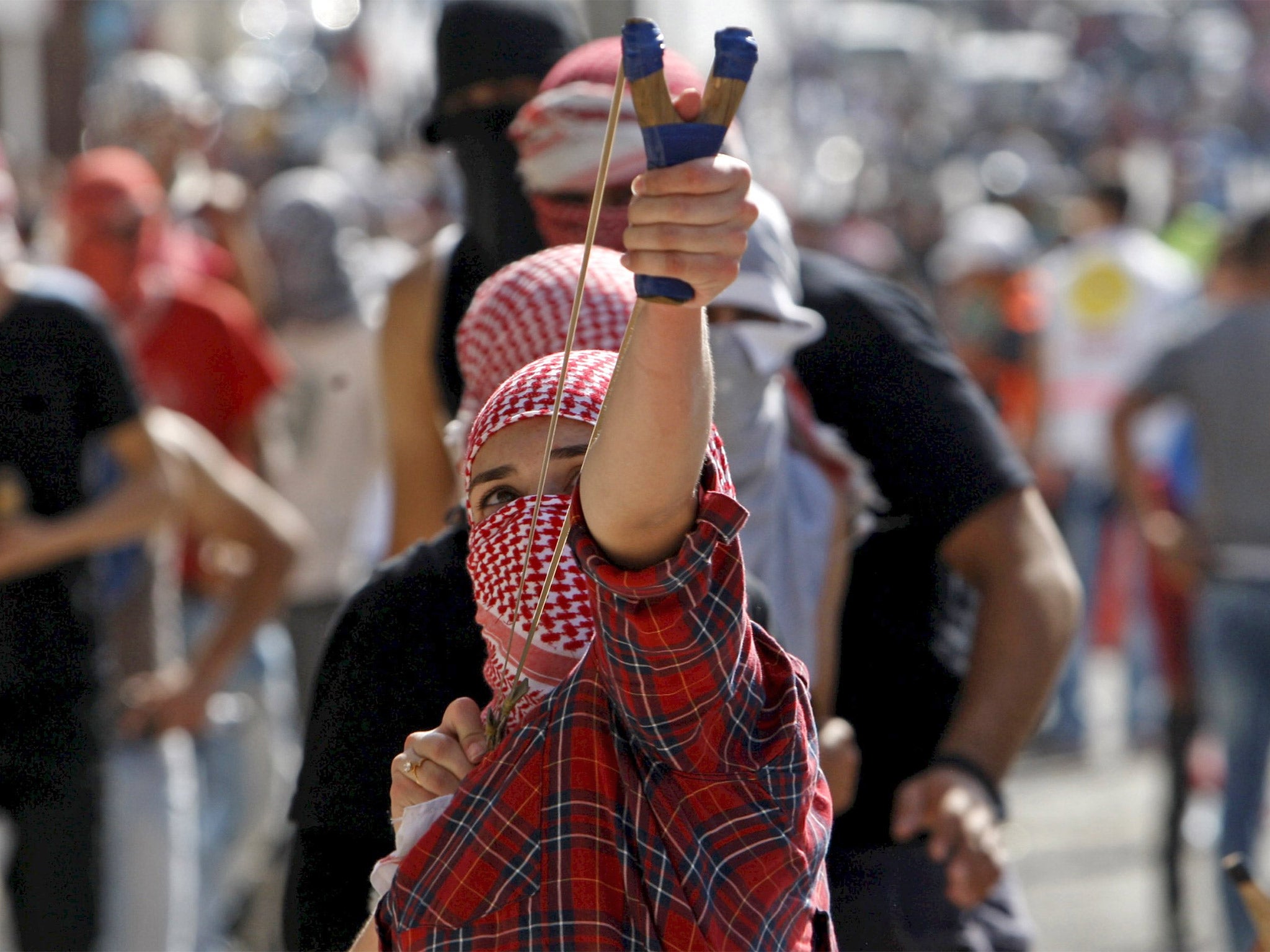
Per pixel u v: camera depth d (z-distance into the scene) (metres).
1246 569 17.56
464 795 5.32
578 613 5.68
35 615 12.42
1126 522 25.92
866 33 86.31
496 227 10.47
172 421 14.23
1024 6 101.81
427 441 11.27
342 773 7.13
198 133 20.55
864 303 9.33
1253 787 17.50
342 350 19.05
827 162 70.94
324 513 18.94
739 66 4.51
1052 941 18.03
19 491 12.55
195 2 47.75
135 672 13.79
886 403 9.17
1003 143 66.62
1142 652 25.80
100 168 16.89
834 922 8.86
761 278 8.11
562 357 5.99
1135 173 63.25
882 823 9.12
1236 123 85.94
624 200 8.55
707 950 5.05
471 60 10.51
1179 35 95.31
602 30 22.03
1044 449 26.11
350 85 47.12
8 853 12.74
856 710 9.25
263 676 16.66
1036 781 24.42
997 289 26.59
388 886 5.53
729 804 5.08
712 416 4.89
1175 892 18.17
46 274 12.95
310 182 20.11
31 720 12.41
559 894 5.13
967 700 9.08
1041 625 9.12
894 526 9.30
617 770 5.17
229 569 16.17
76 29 46.41
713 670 4.88
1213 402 18.11
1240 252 18.27
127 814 13.16
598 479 4.74
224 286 19.42
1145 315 25.95
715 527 4.72
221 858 16.31
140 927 13.12
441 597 7.20
